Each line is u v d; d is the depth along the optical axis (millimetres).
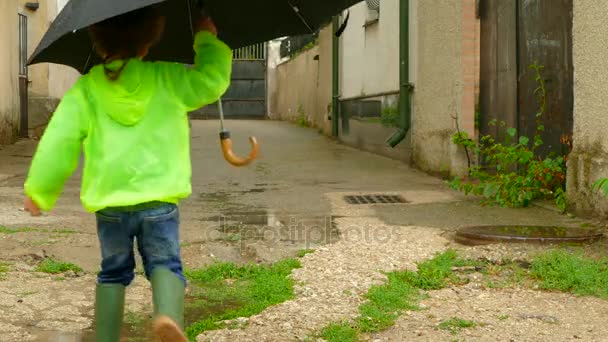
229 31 4023
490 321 4402
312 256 5891
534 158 8836
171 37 3988
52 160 3043
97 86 3133
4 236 6480
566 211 7527
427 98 11492
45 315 4535
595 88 7016
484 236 6172
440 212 7871
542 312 4562
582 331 4211
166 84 3201
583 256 5641
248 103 26531
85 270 5590
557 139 8312
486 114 10086
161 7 3807
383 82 13766
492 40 9828
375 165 12617
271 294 4945
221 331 4230
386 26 13531
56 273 5480
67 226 7039
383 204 8492
